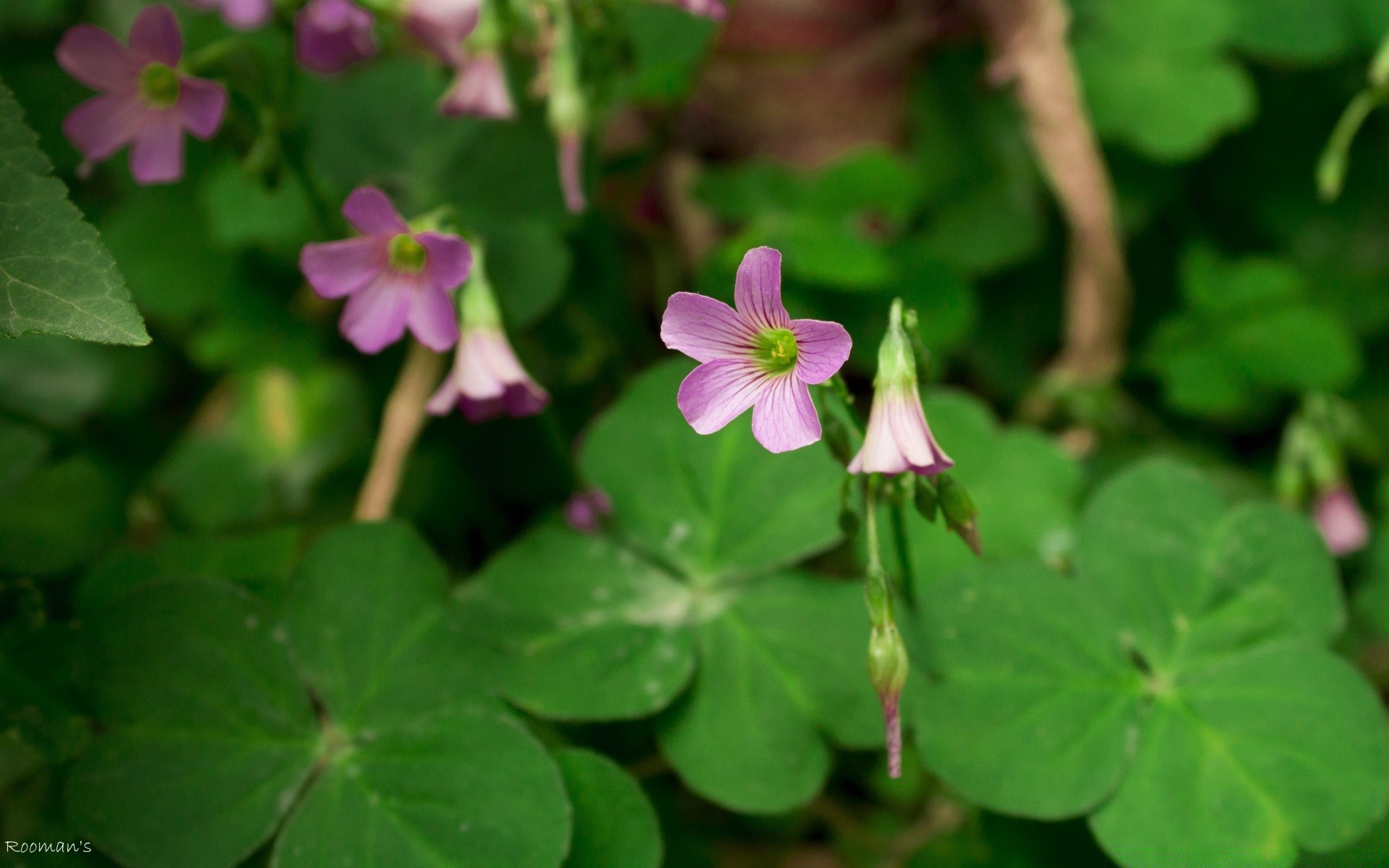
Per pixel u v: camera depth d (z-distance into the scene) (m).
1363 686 0.26
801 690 0.26
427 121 0.31
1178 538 0.27
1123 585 0.27
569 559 0.27
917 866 0.28
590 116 0.30
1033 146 0.34
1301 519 0.27
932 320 0.32
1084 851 0.27
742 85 0.35
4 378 0.32
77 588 0.28
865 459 0.24
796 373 0.24
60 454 0.31
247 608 0.26
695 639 0.27
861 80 0.36
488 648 0.26
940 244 0.34
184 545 0.28
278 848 0.25
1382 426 0.33
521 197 0.31
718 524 0.27
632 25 0.31
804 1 0.35
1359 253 0.35
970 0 0.34
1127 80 0.34
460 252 0.26
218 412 0.33
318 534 0.31
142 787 0.25
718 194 0.32
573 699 0.26
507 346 0.27
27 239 0.24
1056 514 0.29
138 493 0.32
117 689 0.26
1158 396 0.35
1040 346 0.35
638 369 0.33
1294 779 0.25
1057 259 0.35
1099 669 0.26
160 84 0.27
